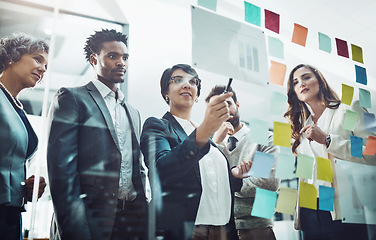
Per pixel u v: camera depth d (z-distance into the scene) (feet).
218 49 5.12
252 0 5.94
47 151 4.04
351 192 5.67
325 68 6.31
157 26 5.15
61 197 3.91
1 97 4.02
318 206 5.33
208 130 4.79
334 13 6.32
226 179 4.73
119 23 4.93
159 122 4.66
